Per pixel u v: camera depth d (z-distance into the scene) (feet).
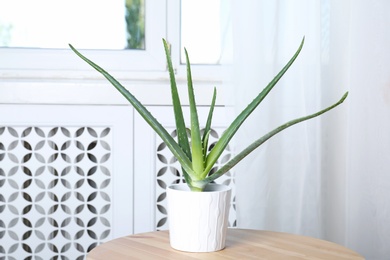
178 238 3.06
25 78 5.08
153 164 4.96
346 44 4.91
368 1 4.78
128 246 3.14
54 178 4.92
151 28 5.23
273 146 4.82
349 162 4.89
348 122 4.87
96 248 3.09
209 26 5.34
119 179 4.94
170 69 3.21
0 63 5.08
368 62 4.81
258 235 3.42
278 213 4.86
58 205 4.93
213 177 3.06
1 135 4.87
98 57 5.17
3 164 4.88
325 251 3.04
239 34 4.70
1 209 4.98
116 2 5.29
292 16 4.77
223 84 4.76
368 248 4.91
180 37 5.27
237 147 4.75
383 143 4.84
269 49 4.72
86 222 4.97
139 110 3.12
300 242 3.24
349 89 4.85
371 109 4.83
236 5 4.69
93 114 4.89
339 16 4.90
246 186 4.78
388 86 4.81
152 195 4.97
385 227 4.87
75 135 4.93
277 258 2.90
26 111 4.84
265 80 4.73
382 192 4.85
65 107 4.87
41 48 5.22
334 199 5.04
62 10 5.24
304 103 4.79
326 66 4.90
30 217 4.93
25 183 5.04
